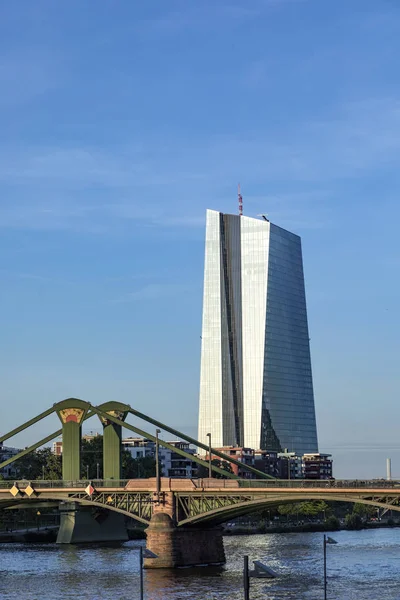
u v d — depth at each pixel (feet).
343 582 476.13
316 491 505.66
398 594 431.02
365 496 493.36
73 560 594.65
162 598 424.46
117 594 440.04
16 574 521.24
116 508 579.48
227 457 646.74
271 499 521.65
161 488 558.56
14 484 607.78
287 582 474.49
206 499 551.59
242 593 436.76
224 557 568.41
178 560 541.34
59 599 430.20
